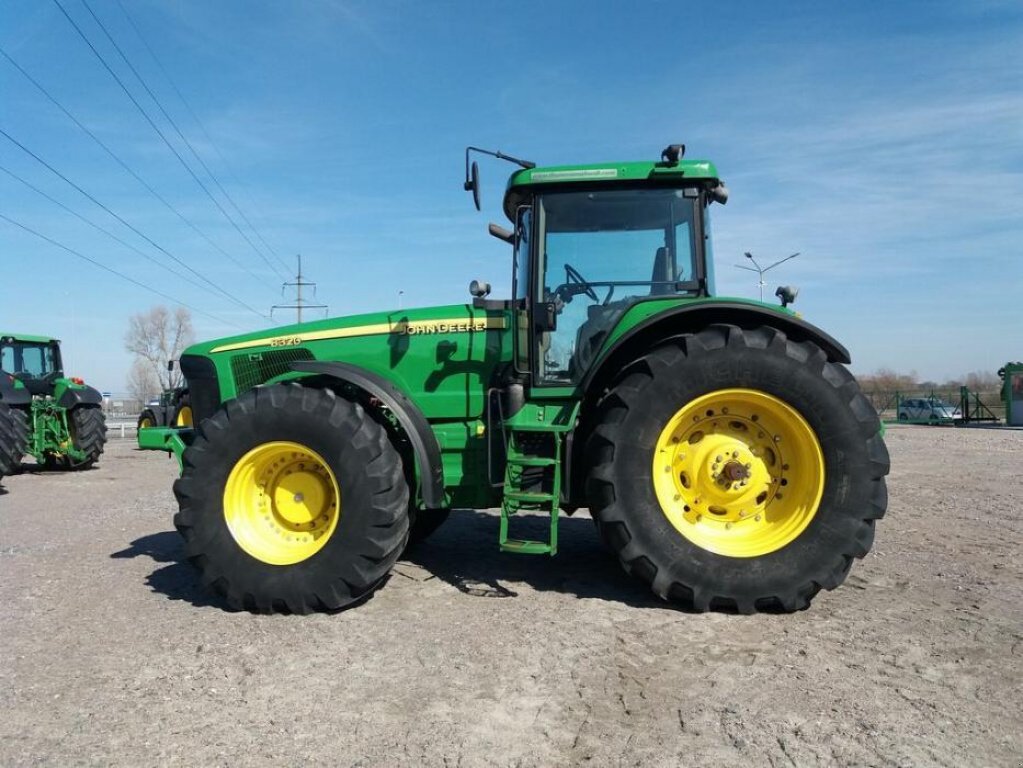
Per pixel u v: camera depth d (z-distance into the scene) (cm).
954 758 253
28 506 892
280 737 278
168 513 804
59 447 1303
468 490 486
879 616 394
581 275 471
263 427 431
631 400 407
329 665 345
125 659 358
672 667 332
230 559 425
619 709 294
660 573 402
